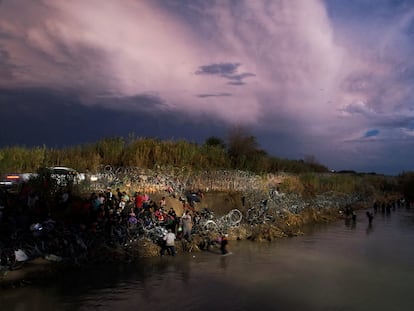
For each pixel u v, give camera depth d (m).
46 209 18.92
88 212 19.25
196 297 13.12
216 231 24.06
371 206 57.62
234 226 25.70
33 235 16.08
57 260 15.77
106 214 19.25
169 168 30.66
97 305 12.10
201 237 22.30
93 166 27.95
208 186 30.95
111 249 18.12
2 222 16.58
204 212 25.03
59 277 14.89
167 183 26.80
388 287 14.77
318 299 13.23
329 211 41.22
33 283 13.96
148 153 32.56
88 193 22.62
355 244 24.41
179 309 11.96
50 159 29.05
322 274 16.61
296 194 38.97
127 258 18.06
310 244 24.11
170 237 19.42
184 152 35.03
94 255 17.27
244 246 22.73
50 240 16.41
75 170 25.47
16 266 14.66
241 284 14.81
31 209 18.36
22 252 14.94
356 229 32.09
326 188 51.78
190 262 18.25
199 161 35.59
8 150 27.41
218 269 17.09
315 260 19.39
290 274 16.52
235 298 13.13
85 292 13.31
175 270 16.72
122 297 12.92
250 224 27.25
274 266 17.91
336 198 47.97
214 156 38.34
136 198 21.45
